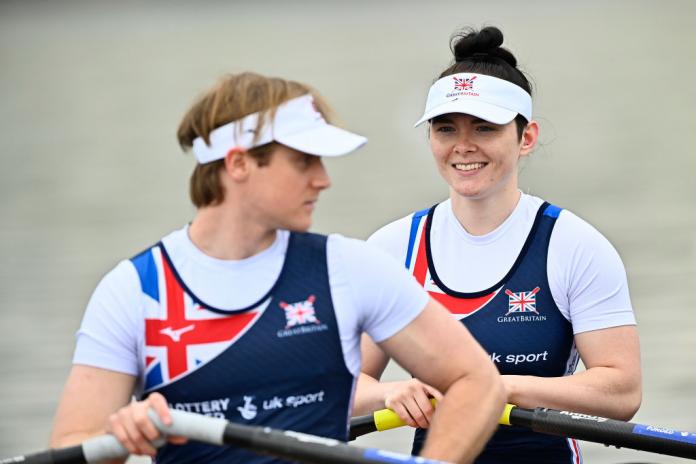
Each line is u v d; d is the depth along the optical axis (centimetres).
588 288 1880
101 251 6125
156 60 17112
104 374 1438
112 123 11862
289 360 1448
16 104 13525
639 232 6044
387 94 12706
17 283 5419
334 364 1464
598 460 3058
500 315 1936
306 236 1486
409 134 10388
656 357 3966
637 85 12875
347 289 1463
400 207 6956
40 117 12444
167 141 10688
